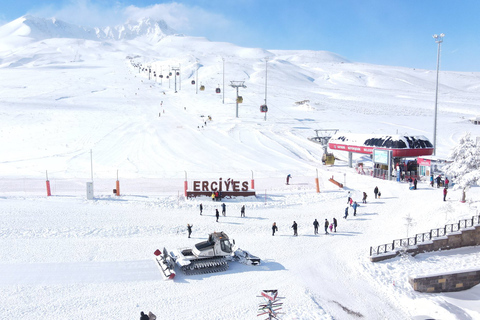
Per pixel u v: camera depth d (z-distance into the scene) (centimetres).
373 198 4100
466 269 2530
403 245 2839
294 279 2405
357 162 6044
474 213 3344
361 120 9931
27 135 7781
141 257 2631
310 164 5947
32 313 1900
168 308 2009
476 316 2181
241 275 2441
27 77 19712
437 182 4406
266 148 6962
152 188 4419
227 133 8019
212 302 2089
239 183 4306
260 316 1958
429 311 2197
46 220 3241
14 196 3938
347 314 2091
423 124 9481
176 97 14612
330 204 3959
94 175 5062
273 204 3922
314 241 3028
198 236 3070
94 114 10319
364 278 2484
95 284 2230
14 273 2312
